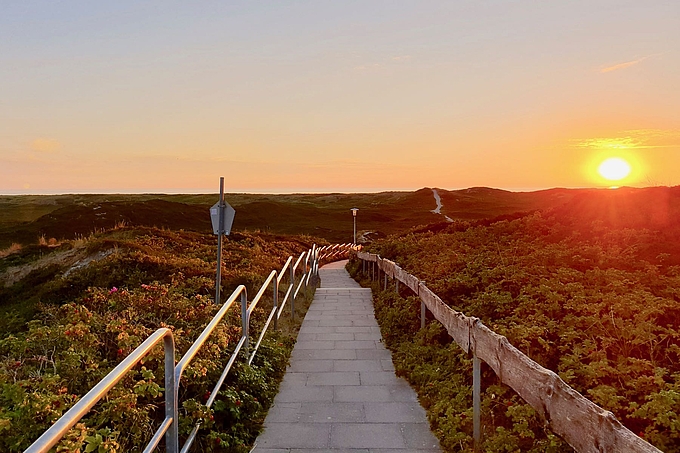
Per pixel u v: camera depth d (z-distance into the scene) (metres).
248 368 5.15
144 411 3.54
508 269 7.41
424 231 22.69
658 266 6.90
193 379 4.26
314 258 14.69
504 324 5.34
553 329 4.83
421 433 4.30
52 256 17.98
